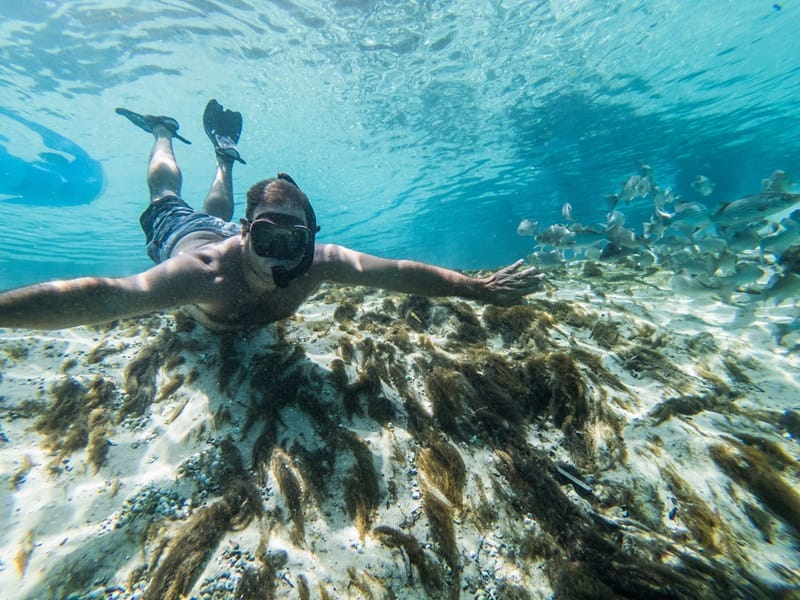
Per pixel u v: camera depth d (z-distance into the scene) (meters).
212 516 0.61
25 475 0.66
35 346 0.91
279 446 0.72
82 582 0.54
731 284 1.20
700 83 4.85
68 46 3.28
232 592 0.53
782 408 0.78
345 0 3.26
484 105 4.85
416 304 1.19
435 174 6.65
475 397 0.81
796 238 1.32
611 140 6.00
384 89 4.37
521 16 3.62
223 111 2.00
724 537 0.59
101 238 6.95
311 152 5.50
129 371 0.87
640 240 1.82
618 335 1.01
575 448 0.73
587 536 0.59
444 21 3.59
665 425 0.75
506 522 0.62
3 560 0.55
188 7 3.17
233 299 0.84
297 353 0.93
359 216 8.25
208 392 0.83
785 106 5.59
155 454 0.71
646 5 3.62
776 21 3.96
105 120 4.14
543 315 1.10
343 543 0.59
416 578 0.56
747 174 7.75
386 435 0.75
